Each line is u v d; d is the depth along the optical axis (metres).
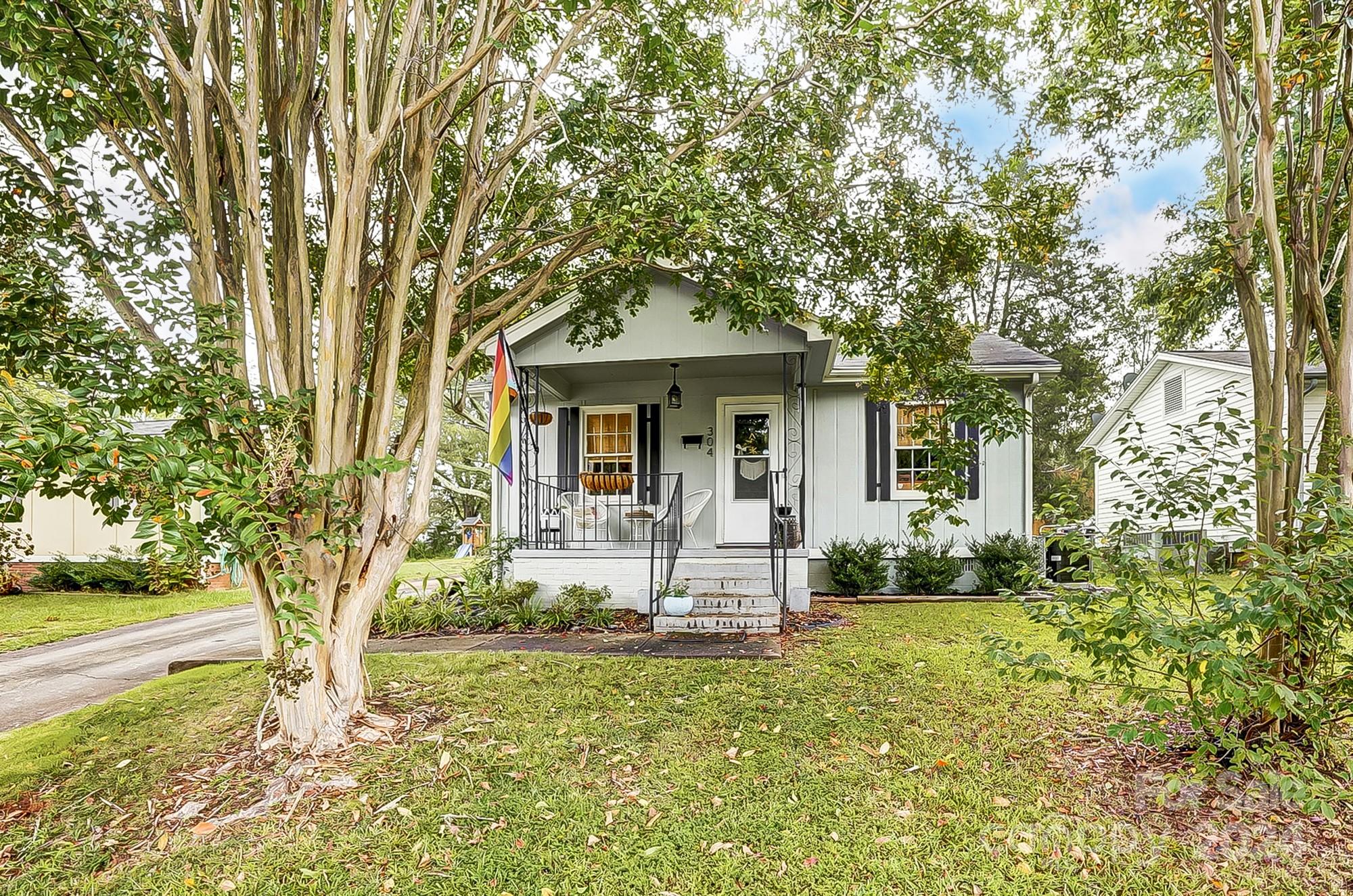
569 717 4.62
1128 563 3.54
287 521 3.22
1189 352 15.46
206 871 2.99
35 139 3.84
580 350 7.08
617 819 3.36
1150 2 4.82
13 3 2.80
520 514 9.22
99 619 10.09
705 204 4.30
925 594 10.03
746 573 8.63
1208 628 3.03
